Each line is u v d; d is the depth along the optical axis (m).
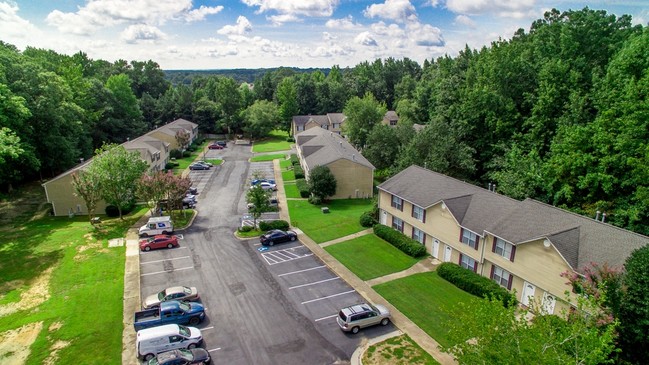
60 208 48.44
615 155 34.81
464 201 35.31
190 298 28.61
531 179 42.25
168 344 23.16
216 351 23.78
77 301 28.80
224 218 47.53
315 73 152.50
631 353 18.92
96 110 81.50
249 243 39.94
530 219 29.75
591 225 27.22
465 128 54.41
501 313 16.56
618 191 36.16
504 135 52.28
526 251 28.06
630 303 18.56
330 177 52.94
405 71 152.75
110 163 44.44
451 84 64.06
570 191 37.72
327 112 124.31
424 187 40.00
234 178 66.62
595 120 38.62
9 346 23.83
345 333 25.62
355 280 32.62
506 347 15.42
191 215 48.12
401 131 65.38
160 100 114.56
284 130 120.38
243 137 113.56
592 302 16.56
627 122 34.12
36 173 61.06
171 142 84.38
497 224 30.94
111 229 43.41
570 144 38.53
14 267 33.97
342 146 64.50
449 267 32.78
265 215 48.41
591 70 48.03
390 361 22.84
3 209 49.78
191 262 35.59
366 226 44.53
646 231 33.69
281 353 23.66
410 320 27.09
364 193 56.69
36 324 25.94
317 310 28.25
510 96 52.97
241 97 118.31
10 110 45.19
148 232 40.91
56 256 36.22
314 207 52.06
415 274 33.72
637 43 39.38
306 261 36.03
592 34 50.59
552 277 26.31
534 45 59.00
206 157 84.81
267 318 27.22
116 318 26.89
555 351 14.47
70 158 58.31
